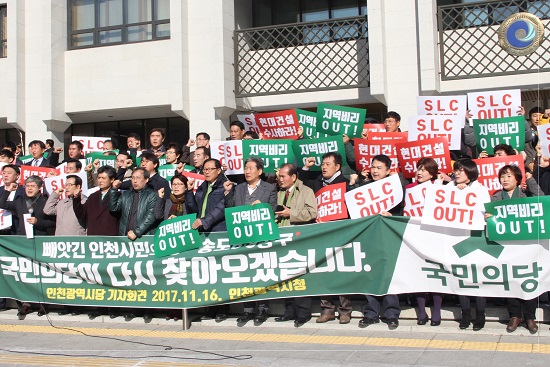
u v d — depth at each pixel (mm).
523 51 12172
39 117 16203
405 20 13438
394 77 13477
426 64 12953
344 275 8250
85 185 9805
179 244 8797
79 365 7258
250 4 16188
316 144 9477
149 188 9312
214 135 14781
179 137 16797
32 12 16438
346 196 8375
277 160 9648
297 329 8469
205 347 7766
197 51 14977
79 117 16797
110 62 15859
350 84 13945
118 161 10992
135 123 17234
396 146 9227
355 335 8031
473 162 7859
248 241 8461
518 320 7828
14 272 9727
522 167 8555
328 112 10164
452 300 8758
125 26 16109
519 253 7613
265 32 15609
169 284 8836
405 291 8031
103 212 9414
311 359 7066
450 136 9516
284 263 8438
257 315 8836
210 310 9211
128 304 9047
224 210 8695
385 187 8273
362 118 10070
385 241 8102
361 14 15781
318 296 8875
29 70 16375
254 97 15359
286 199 8711
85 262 9289
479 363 6668
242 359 7195
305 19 16234
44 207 9812
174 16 14914
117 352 7695
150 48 15570
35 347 8094
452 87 13547
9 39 16250
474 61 13453
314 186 9312
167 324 9086
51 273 9492
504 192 8141
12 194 10297
